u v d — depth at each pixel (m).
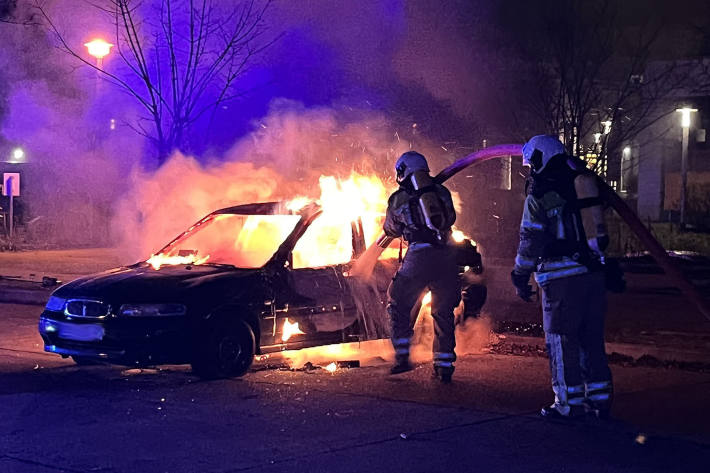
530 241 7.24
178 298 8.73
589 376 7.29
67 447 6.45
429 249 8.68
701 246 27.62
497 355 10.23
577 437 6.72
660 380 8.90
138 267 9.90
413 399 7.97
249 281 9.07
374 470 5.87
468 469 5.90
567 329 7.21
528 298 7.46
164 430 6.92
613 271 7.23
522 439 6.65
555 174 7.21
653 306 14.91
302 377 8.98
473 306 10.88
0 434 6.81
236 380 8.84
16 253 26.66
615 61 24.33
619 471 5.89
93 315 8.75
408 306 8.96
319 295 9.45
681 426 7.08
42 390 8.44
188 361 8.74
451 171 8.99
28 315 13.84
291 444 6.50
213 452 6.30
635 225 7.47
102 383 8.77
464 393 8.23
